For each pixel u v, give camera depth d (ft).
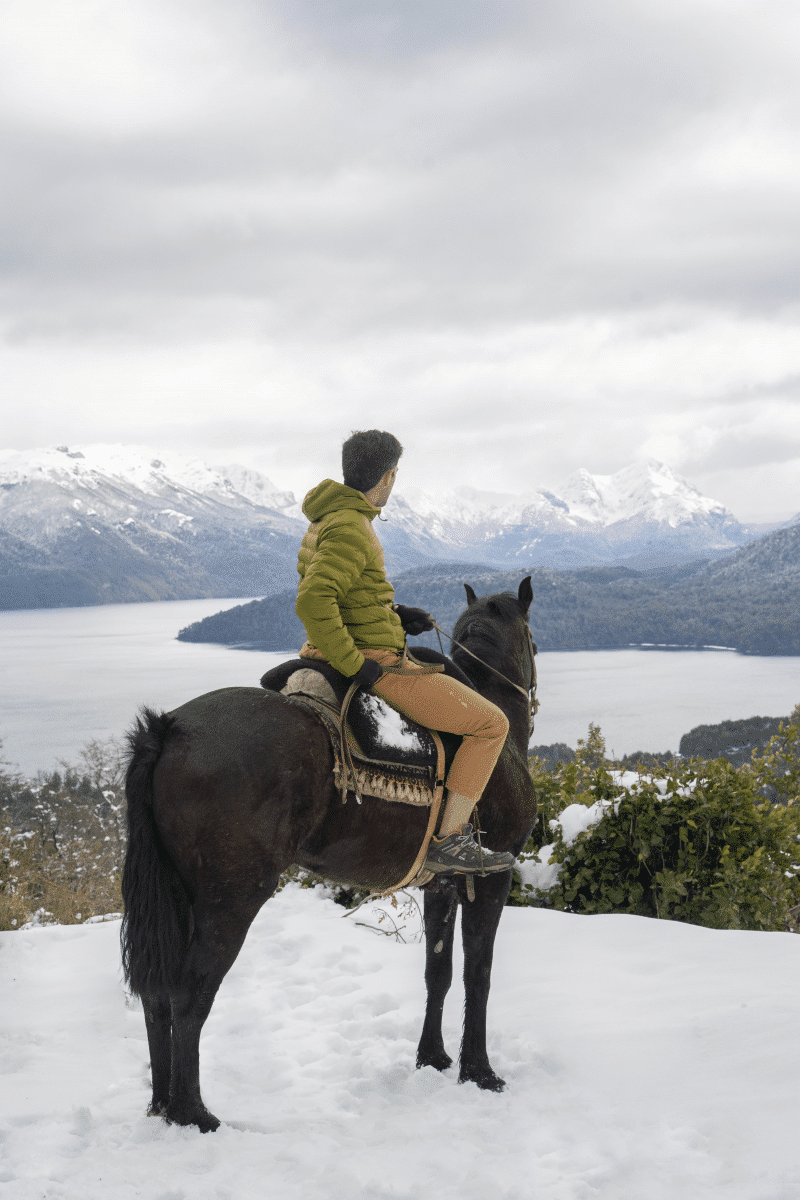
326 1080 12.00
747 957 15.24
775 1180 8.82
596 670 524.93
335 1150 9.88
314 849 10.09
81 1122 10.47
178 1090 9.95
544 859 20.06
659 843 18.83
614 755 26.14
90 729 337.52
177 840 9.40
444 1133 10.30
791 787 22.67
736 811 18.94
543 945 16.47
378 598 10.71
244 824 9.34
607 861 19.06
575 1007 13.64
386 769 10.36
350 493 10.68
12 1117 10.65
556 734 290.35
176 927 9.35
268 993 15.35
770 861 18.98
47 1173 9.29
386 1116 10.79
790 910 20.01
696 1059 11.59
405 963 16.52
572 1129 10.25
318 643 10.02
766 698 377.50
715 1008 13.08
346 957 17.01
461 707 10.80
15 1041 13.48
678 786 19.49
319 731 9.99
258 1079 12.09
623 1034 12.52
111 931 19.08
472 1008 11.64
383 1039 13.23
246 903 9.48
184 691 445.78
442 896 12.17
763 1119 10.00
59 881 28.40
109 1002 15.10
